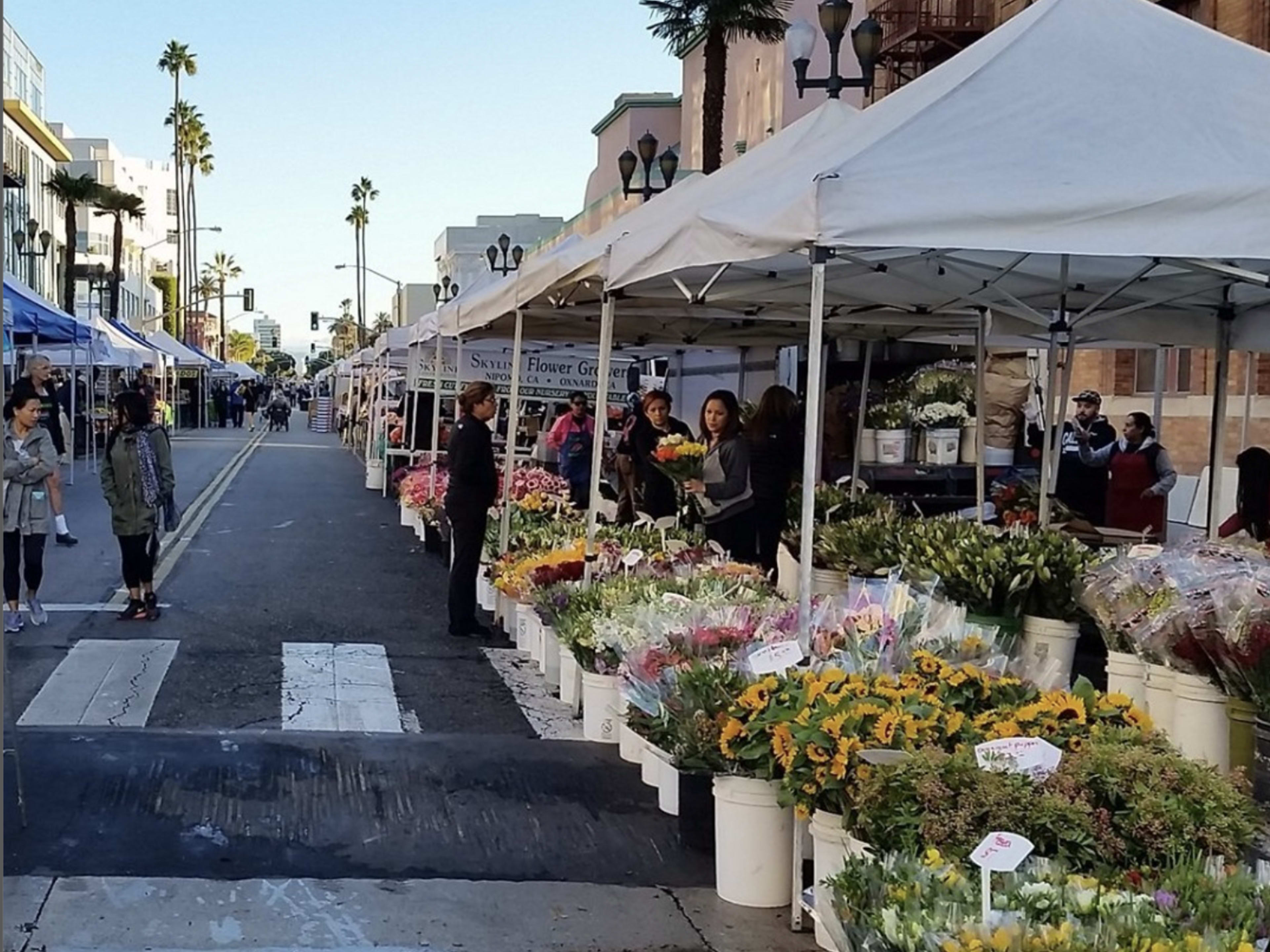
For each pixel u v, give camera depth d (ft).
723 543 30.63
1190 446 55.67
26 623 32.58
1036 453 42.80
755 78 105.29
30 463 32.17
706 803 17.58
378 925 15.10
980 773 12.32
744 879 15.92
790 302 31.53
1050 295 28.50
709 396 32.94
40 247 216.54
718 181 26.11
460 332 42.37
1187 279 26.30
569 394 55.77
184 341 292.61
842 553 25.53
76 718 24.18
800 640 17.89
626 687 19.19
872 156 16.72
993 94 17.54
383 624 34.55
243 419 203.31
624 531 32.32
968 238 16.40
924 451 39.09
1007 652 18.57
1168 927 9.68
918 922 9.79
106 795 18.92
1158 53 19.12
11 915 14.79
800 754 14.19
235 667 28.68
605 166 140.77
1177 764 12.67
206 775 20.01
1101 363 62.34
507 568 32.55
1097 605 18.98
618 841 18.04
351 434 130.93
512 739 22.89
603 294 26.00
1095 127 17.29
